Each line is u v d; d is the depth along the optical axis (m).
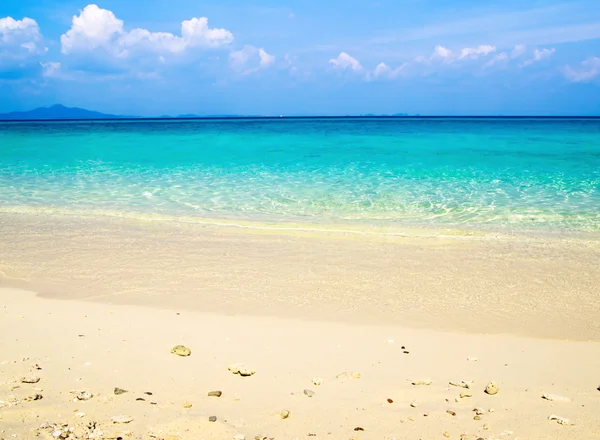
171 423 3.68
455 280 7.63
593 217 11.54
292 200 13.62
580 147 26.92
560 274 7.88
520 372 4.79
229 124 75.81
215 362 4.87
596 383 4.55
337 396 4.23
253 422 3.77
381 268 8.18
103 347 5.18
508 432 3.66
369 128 54.47
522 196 13.84
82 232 10.48
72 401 4.00
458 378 4.63
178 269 8.12
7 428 3.51
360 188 15.11
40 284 7.45
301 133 43.06
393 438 3.58
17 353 4.98
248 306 6.60
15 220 11.57
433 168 19.00
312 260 8.58
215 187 15.57
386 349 5.31
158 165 20.36
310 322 6.07
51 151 25.64
